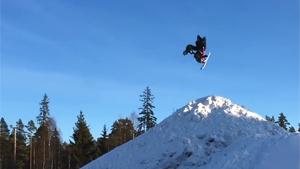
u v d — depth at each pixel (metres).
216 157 28.56
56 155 78.19
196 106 35.72
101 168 32.81
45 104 72.62
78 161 61.31
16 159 75.44
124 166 32.00
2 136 78.06
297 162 20.55
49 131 72.75
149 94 67.38
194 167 29.11
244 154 25.64
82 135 61.94
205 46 26.39
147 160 31.61
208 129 32.47
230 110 34.59
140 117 67.12
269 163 21.81
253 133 31.47
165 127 34.78
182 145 31.42
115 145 71.12
